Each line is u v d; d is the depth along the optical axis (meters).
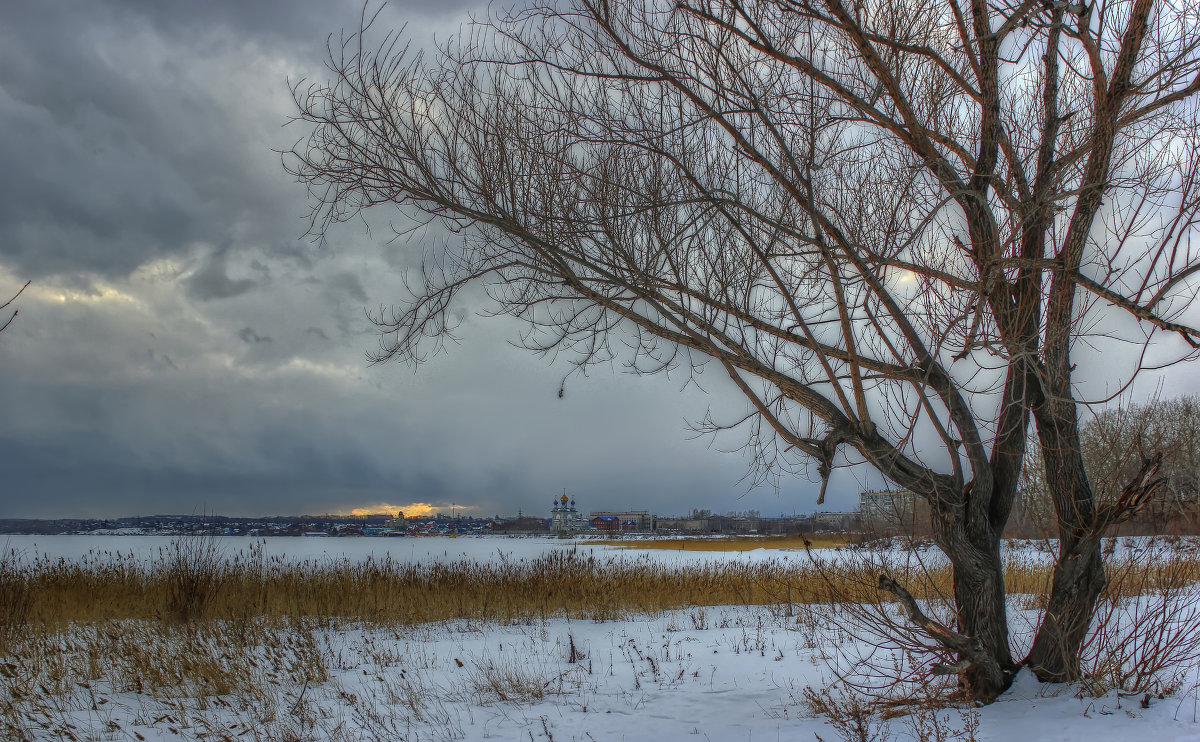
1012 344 5.06
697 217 5.49
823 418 5.91
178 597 11.74
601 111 5.83
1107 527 5.64
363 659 9.80
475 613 14.09
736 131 5.52
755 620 13.18
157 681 7.80
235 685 7.73
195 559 12.54
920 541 6.50
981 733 4.90
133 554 15.86
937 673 5.75
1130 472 5.88
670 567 18.66
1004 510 6.09
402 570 16.56
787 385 5.88
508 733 6.19
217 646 9.27
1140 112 5.36
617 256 5.69
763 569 17.73
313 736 6.20
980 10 5.86
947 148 6.12
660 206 5.48
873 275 5.39
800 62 5.46
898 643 6.27
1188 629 5.71
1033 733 4.77
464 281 6.03
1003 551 13.27
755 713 6.49
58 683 7.29
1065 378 5.88
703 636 11.47
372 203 5.78
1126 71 5.47
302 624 11.88
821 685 7.51
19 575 12.62
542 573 16.20
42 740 5.89
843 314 5.37
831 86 5.72
